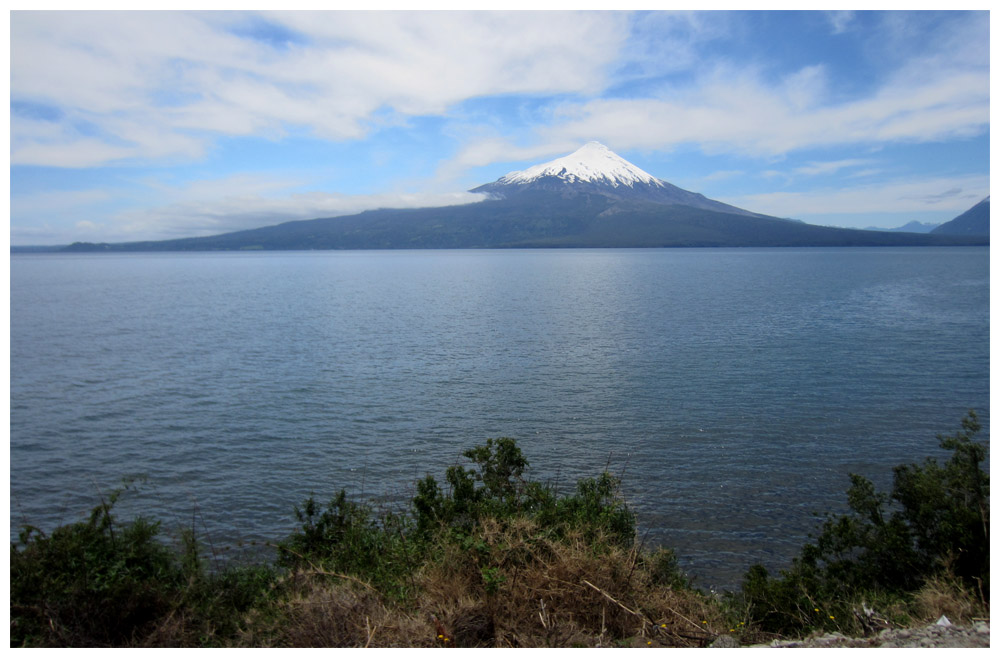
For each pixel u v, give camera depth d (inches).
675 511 589.9
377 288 3804.1
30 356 1467.8
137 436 858.1
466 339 1662.2
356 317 2217.0
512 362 1332.4
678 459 729.0
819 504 601.6
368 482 688.4
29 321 2161.7
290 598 224.2
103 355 1476.4
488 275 5275.6
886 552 290.5
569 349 1483.8
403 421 908.0
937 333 1611.7
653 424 863.7
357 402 1016.9
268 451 793.6
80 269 7352.4
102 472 733.3
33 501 656.4
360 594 211.2
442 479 683.4
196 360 1405.0
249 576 271.1
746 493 629.0
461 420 904.9
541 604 204.2
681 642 202.2
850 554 423.8
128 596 209.3
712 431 828.0
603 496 330.3
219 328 1946.4
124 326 2014.0
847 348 1417.3
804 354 1355.8
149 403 1030.4
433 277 5044.3
